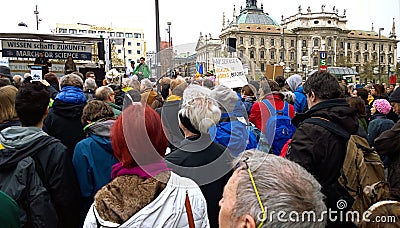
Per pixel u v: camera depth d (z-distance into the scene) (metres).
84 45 17.44
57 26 99.50
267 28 93.75
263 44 91.62
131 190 1.71
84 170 2.95
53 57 16.83
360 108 4.46
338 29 109.31
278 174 1.19
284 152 3.16
